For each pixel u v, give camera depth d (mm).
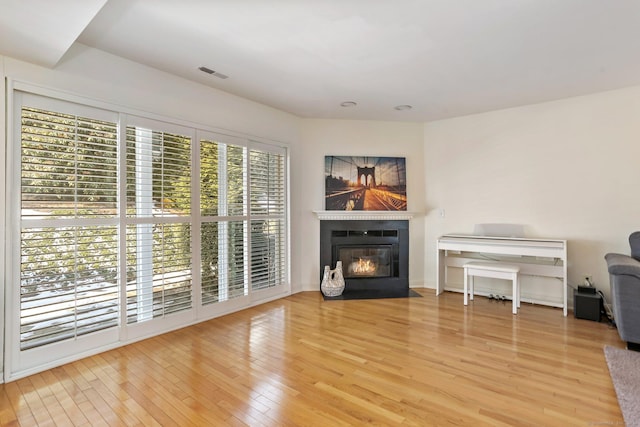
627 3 2100
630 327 2711
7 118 2295
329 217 4727
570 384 2217
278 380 2275
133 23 2334
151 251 3096
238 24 2359
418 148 5035
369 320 3539
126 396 2088
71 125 2596
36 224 2420
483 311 3857
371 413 1907
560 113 4020
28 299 2391
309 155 4820
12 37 2066
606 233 3771
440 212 4930
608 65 3055
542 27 2395
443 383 2238
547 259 4094
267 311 3857
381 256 5012
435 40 2590
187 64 3027
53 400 2051
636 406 1926
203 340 2988
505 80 3418
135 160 2990
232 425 1803
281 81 3445
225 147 3773
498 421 1833
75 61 2598
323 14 2230
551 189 4086
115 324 2846
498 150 4445
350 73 3242
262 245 4230
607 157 3754
